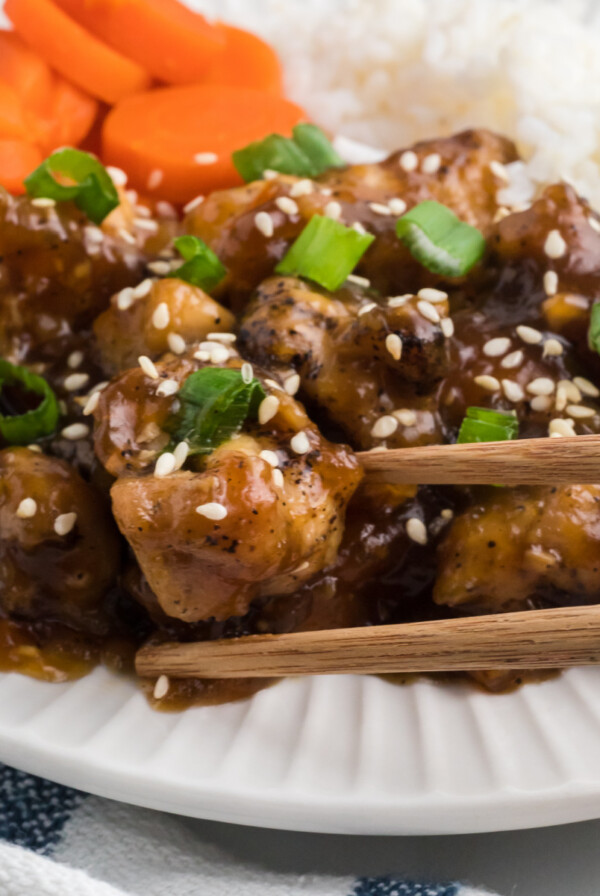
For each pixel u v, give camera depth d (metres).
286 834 0.26
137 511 0.25
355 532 0.27
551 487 0.26
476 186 0.30
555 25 0.34
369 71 0.35
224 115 0.32
